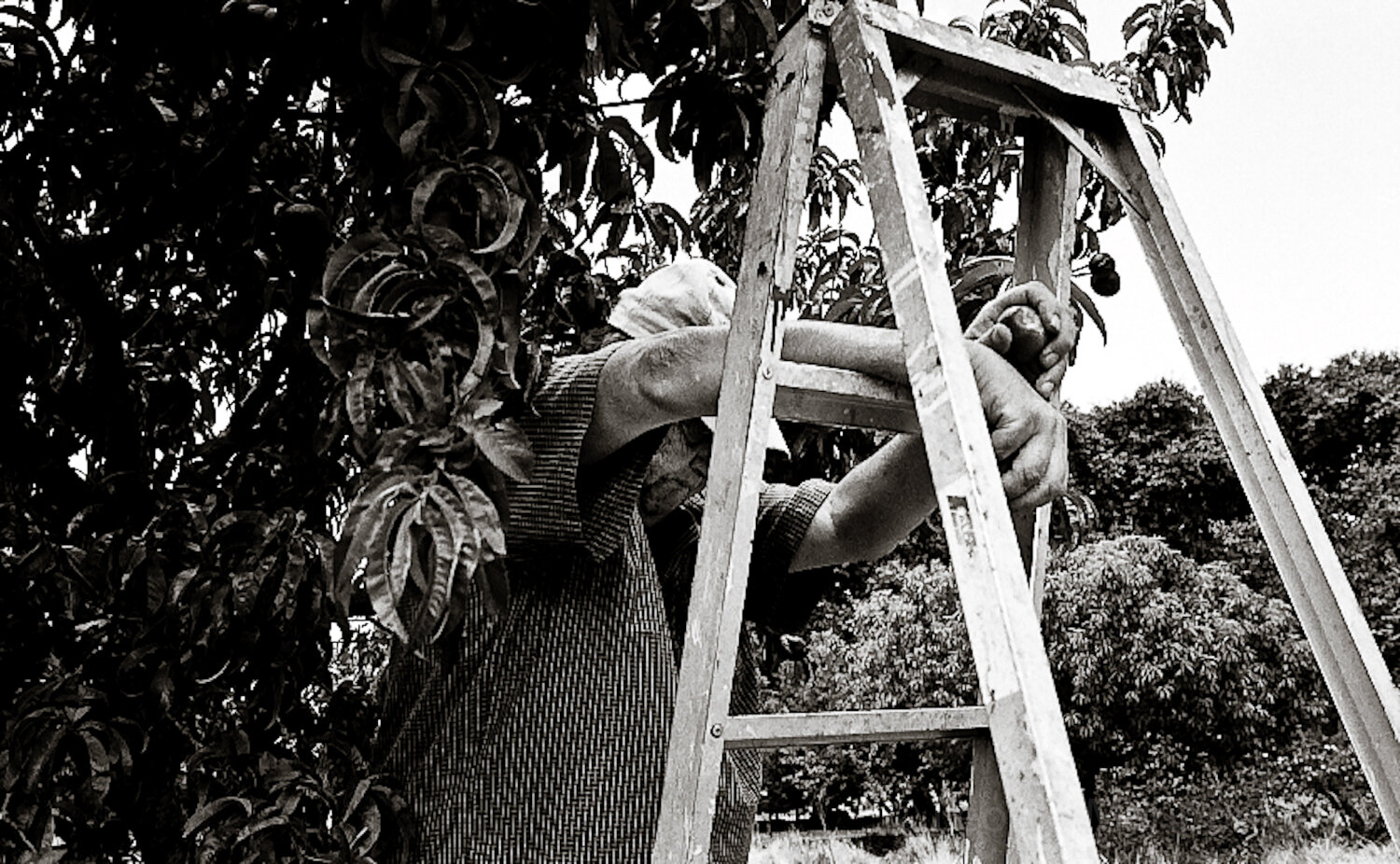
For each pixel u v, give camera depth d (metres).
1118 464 16.91
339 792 1.79
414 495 1.23
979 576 0.90
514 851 1.41
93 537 2.01
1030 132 1.47
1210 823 10.97
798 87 1.25
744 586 1.15
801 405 1.27
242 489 1.92
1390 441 17.39
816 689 11.45
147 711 1.79
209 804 1.71
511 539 1.41
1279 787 11.02
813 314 3.21
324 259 1.90
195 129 2.06
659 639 1.47
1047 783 0.82
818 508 1.67
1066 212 1.43
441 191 1.39
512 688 1.47
